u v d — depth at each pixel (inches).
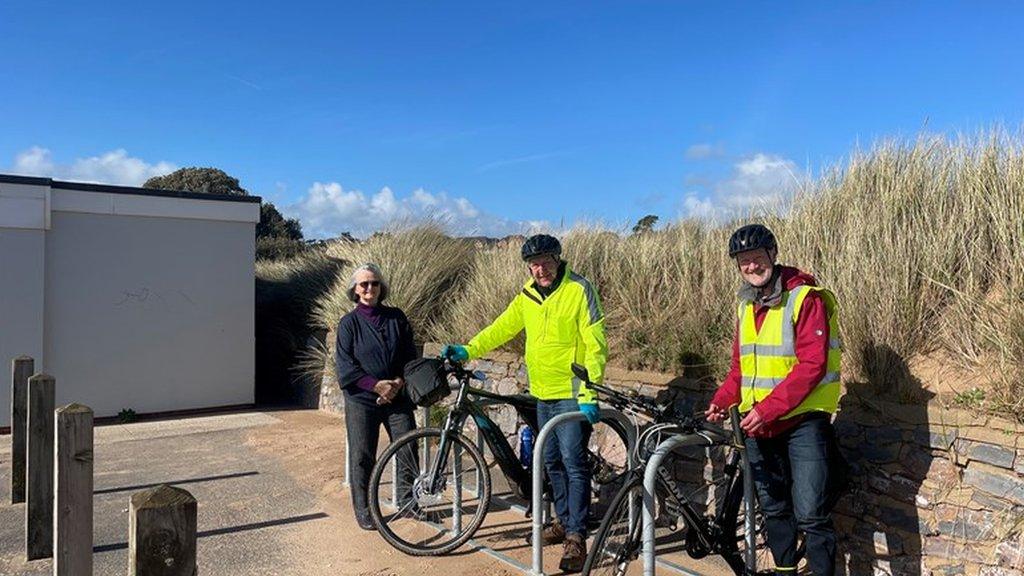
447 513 206.8
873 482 154.3
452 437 182.1
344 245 474.9
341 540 186.2
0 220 342.0
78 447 137.3
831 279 189.3
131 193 378.3
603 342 167.6
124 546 182.9
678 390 204.5
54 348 360.5
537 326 175.3
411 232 405.4
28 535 173.5
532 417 193.0
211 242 404.5
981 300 161.6
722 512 153.1
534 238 172.4
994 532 136.3
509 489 228.8
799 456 138.6
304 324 435.8
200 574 164.9
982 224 176.2
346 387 193.0
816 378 131.7
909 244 179.2
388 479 237.3
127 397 378.9
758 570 161.3
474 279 354.9
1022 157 181.2
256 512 210.1
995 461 137.3
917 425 148.5
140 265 383.6
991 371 150.1
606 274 277.3
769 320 141.0
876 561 152.9
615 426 187.2
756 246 138.0
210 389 402.3
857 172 211.3
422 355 331.3
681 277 243.1
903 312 166.7
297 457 278.7
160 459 281.1
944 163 195.5
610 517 142.9
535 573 160.2
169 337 390.9
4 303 344.2
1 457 292.0
